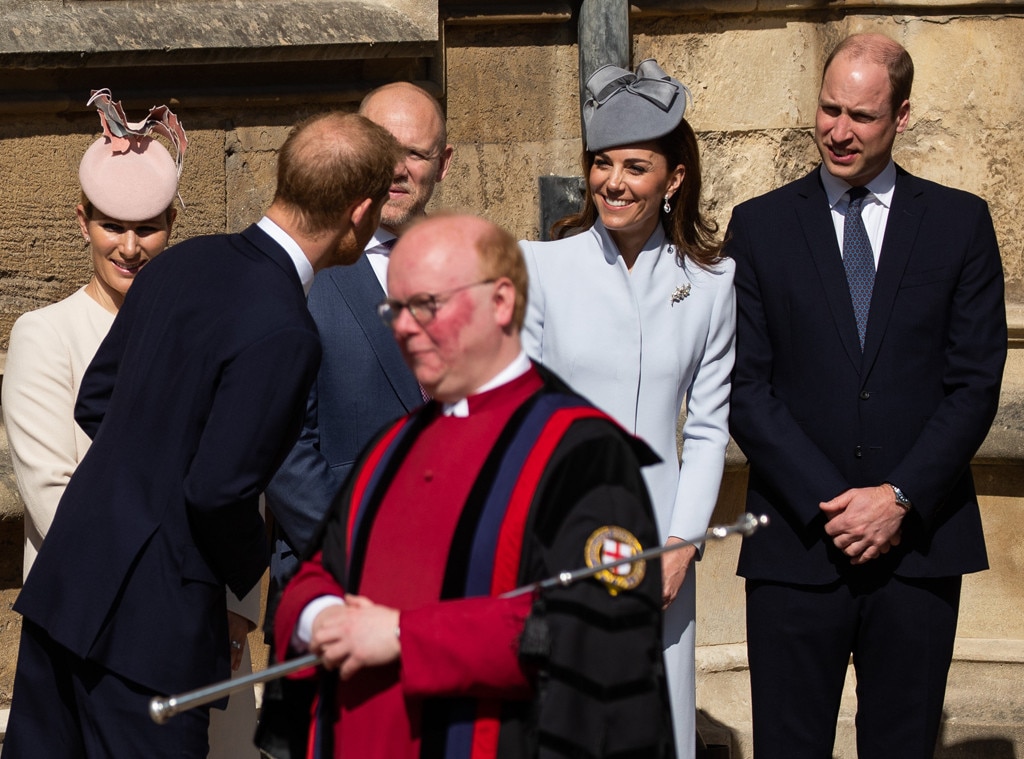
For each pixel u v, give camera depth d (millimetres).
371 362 7340
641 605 4656
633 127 7227
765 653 7777
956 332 7605
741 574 7848
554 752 4488
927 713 7656
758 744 7816
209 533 6160
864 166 7570
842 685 7809
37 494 7211
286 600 5164
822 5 9656
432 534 4867
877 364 7562
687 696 7469
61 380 7320
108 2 8758
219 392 6121
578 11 9523
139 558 6211
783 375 7738
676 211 7562
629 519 4719
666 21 9625
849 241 7723
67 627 6211
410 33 9055
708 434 7566
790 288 7652
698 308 7508
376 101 7727
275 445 6121
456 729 4699
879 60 7496
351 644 4715
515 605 4633
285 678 5230
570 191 9562
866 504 7359
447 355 4918
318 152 6305
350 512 5195
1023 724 9758
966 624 9992
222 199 9195
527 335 7461
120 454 6312
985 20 9680
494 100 9547
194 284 6340
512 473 4801
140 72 8906
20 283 8852
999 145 9766
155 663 6176
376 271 7578
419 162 7625
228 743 7426
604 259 7508
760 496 7766
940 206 7680
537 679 4641
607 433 4848
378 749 4816
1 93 8648
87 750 6379
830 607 7613
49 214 8875
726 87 9742
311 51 8961
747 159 9828
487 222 5027
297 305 6281
